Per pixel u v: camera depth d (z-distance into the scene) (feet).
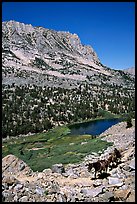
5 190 49.93
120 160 79.36
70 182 70.95
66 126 597.52
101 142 169.27
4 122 583.58
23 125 589.32
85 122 627.87
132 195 52.26
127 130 185.47
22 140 466.29
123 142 143.13
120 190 55.52
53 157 162.20
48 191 54.08
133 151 82.17
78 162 120.88
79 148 175.63
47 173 81.05
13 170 83.20
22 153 254.88
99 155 124.98
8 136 533.55
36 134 544.62
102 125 567.18
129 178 62.13
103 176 71.72
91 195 54.65
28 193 50.83
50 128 593.42
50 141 408.26
